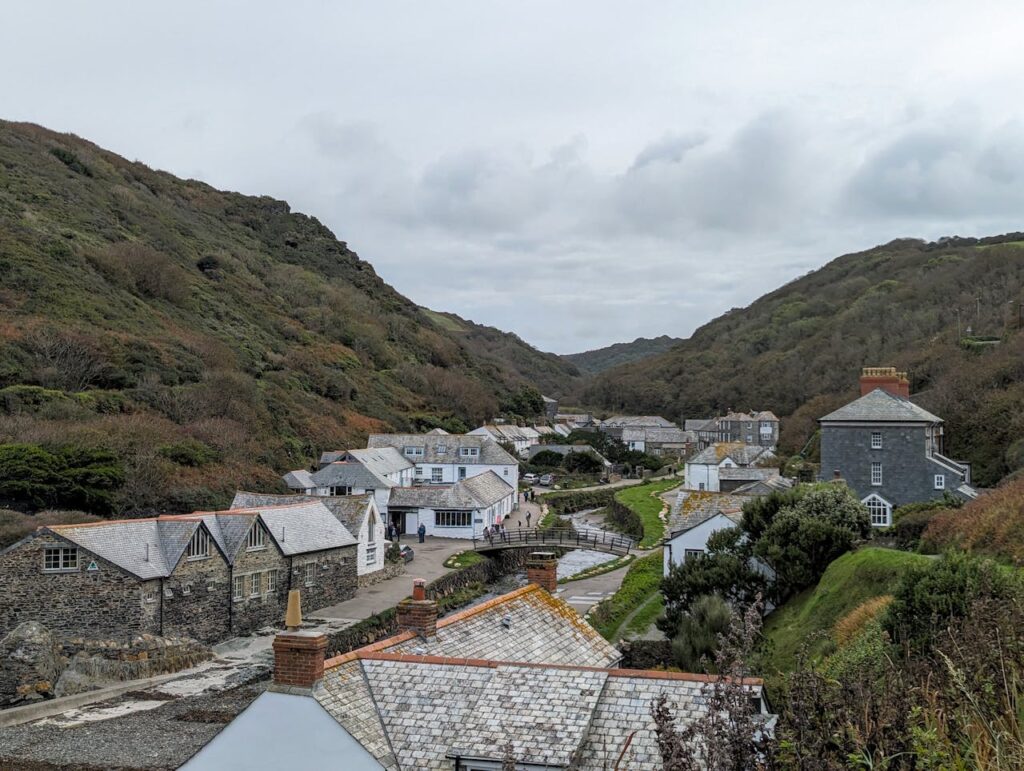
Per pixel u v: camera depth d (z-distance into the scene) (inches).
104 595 1753.2
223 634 1964.8
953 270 6884.8
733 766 383.9
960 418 3390.7
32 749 1268.5
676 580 1750.7
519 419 6845.5
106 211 5620.1
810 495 1952.5
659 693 698.2
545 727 673.0
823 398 4817.9
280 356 4918.8
